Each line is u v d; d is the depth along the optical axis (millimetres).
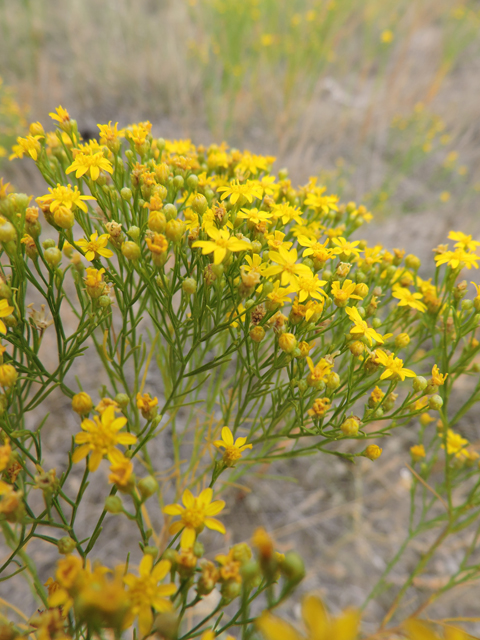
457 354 220
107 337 130
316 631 57
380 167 374
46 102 351
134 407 135
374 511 204
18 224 99
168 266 179
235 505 198
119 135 120
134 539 183
